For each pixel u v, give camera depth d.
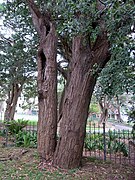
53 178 4.28
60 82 12.51
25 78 12.80
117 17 2.85
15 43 10.26
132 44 2.80
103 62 4.77
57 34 5.38
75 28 3.58
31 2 5.53
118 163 5.82
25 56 10.38
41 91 5.29
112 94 3.60
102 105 16.75
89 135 8.54
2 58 10.59
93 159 5.78
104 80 3.47
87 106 4.91
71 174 4.51
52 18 5.41
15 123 9.50
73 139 4.78
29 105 20.20
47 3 5.41
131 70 3.13
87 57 4.82
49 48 5.39
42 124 5.22
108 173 4.82
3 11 9.12
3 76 11.72
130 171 5.14
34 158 5.11
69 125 4.81
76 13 3.67
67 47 8.67
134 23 2.88
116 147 7.34
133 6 2.72
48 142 5.08
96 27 3.83
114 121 21.39
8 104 15.57
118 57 3.12
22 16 8.14
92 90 4.93
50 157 4.99
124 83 3.13
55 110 5.27
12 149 6.17
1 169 4.60
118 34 3.03
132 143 6.92
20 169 4.62
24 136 7.25
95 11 3.51
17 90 15.30
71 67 5.11
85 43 4.71
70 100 4.87
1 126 9.85
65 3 3.74
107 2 2.90
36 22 5.75
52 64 5.36
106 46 4.69
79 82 4.84
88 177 4.45
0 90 15.29
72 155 4.79
